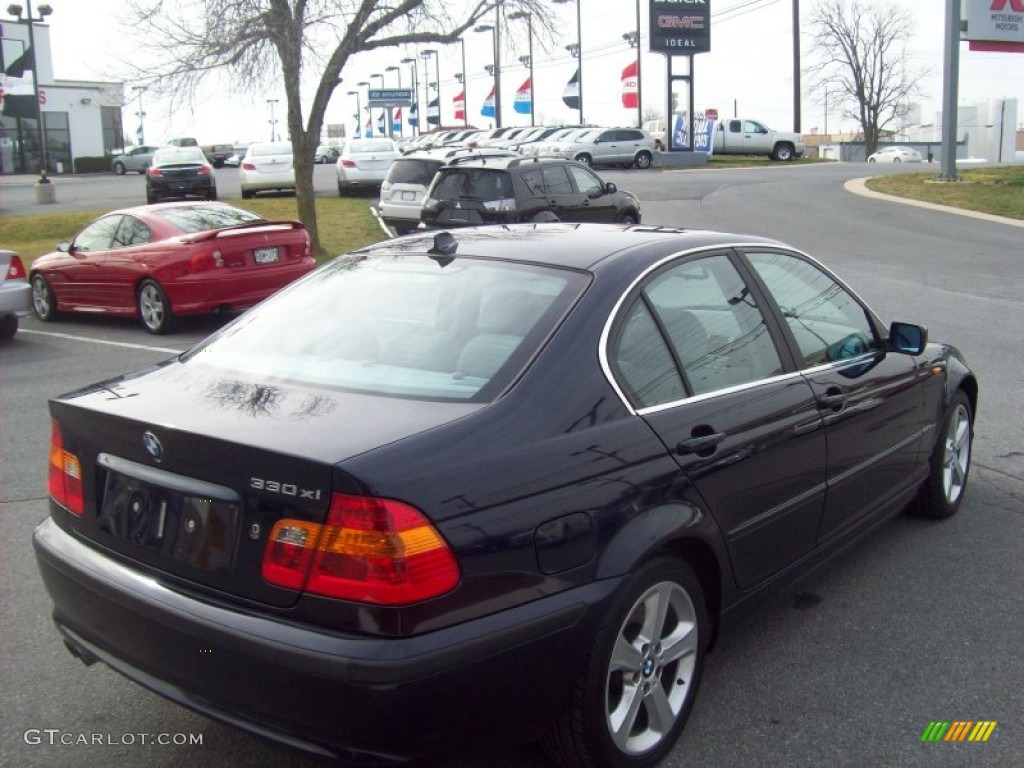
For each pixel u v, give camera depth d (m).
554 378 3.28
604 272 3.69
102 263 12.63
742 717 3.73
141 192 35.78
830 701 3.84
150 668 3.14
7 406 8.64
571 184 17.47
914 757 3.49
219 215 13.10
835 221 22.45
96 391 3.61
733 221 22.62
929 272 15.42
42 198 31.06
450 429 3.01
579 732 3.14
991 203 24.98
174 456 3.10
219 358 3.79
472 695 2.84
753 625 4.47
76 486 3.48
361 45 17.39
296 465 2.83
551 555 3.01
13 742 3.59
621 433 3.33
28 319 13.80
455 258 4.03
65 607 3.45
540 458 3.08
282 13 16.52
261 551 2.90
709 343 3.89
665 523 3.33
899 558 5.18
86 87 59.25
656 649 3.41
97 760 3.49
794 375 4.21
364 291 3.99
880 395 4.70
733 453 3.69
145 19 16.94
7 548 5.44
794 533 4.12
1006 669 4.07
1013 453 6.85
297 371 3.55
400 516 2.77
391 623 2.74
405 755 2.80
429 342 3.53
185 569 3.07
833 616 4.55
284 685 2.80
